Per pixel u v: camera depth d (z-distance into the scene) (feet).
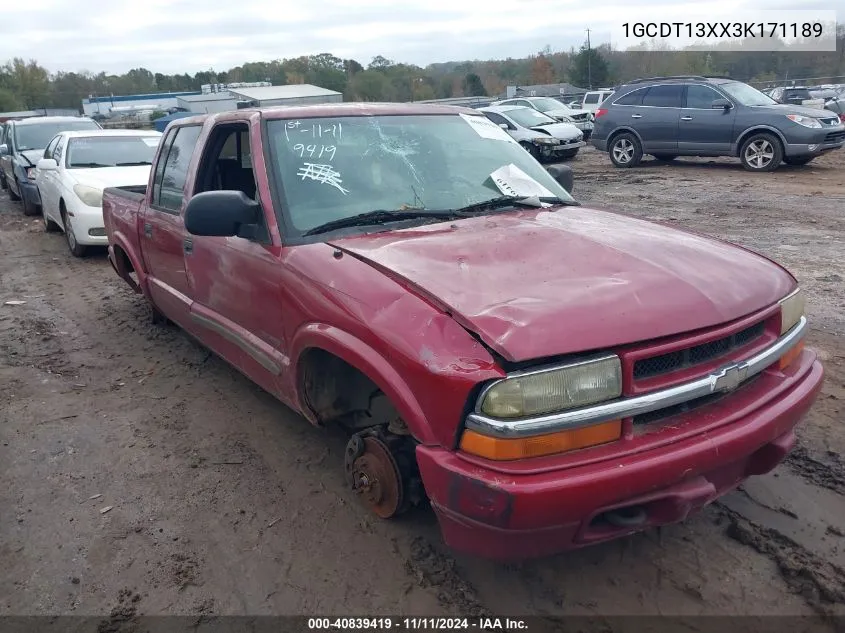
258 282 10.91
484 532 7.57
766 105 45.60
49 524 10.69
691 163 51.29
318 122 12.05
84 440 13.32
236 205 10.46
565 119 68.13
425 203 11.39
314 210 10.84
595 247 9.29
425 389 7.72
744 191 38.14
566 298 7.97
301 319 9.87
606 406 7.47
